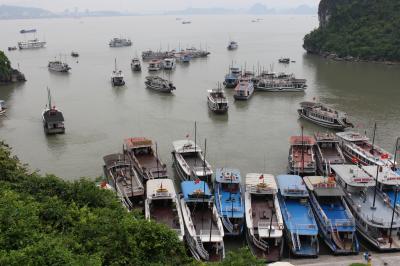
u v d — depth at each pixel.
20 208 35.78
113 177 65.06
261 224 52.97
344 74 171.25
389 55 198.62
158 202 58.34
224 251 50.97
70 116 111.00
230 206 57.59
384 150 81.75
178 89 143.62
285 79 145.50
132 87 147.12
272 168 77.44
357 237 55.59
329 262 49.44
